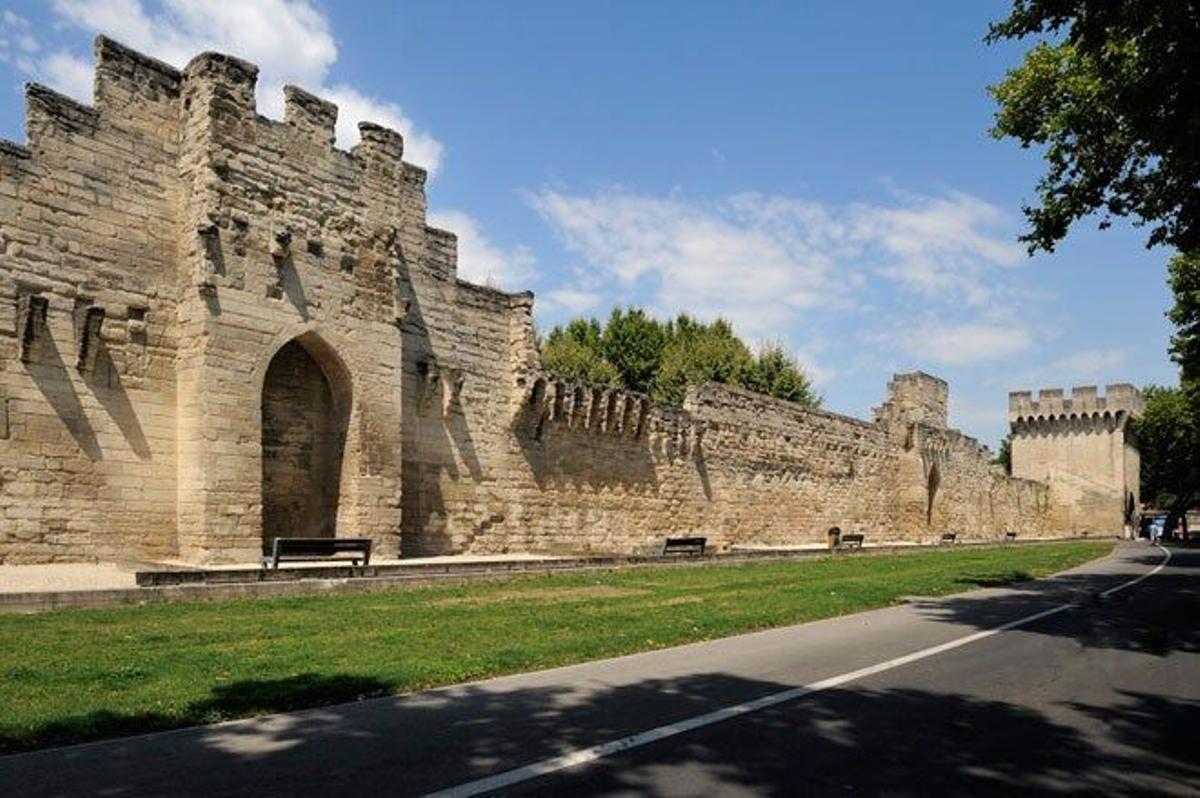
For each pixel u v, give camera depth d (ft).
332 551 73.00
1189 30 43.70
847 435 182.70
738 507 151.23
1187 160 49.60
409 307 102.89
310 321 87.30
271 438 88.94
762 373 230.48
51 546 70.79
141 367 77.66
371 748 26.48
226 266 80.53
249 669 36.29
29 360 70.59
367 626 49.55
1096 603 73.05
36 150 72.59
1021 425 299.17
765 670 40.40
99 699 30.53
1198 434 205.36
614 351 237.86
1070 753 27.94
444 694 34.06
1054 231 70.08
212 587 58.65
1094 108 65.62
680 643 47.98
